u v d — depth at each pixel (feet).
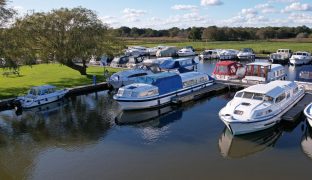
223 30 492.13
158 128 91.40
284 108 90.17
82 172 66.39
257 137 82.74
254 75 140.05
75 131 90.53
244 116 80.33
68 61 158.92
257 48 322.55
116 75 142.72
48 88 118.93
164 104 114.21
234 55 251.39
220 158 70.74
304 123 91.30
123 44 177.88
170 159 70.79
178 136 84.43
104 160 71.26
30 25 150.71
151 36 634.43
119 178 63.36
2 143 82.74
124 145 79.36
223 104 115.44
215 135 84.38
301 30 530.68
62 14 153.99
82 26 156.76
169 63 175.22
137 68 173.58
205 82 135.23
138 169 66.74
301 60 212.64
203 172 64.80
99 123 97.30
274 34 509.76
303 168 65.51
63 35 155.22
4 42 122.93
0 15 125.18
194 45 389.19
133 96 106.83
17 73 161.79
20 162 71.72
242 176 62.85
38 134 88.84
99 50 160.66
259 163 68.18
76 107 115.96
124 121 98.89
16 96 118.11
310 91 118.11
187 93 123.24
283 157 70.74
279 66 153.17
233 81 143.33
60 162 71.05
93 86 138.82
